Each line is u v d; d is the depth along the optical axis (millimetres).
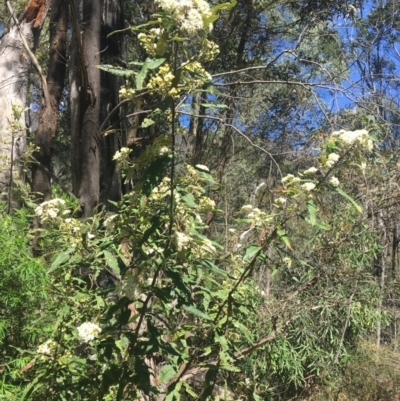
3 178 5887
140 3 9266
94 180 5969
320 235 4672
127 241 3027
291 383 5719
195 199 3018
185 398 3879
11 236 3561
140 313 2879
